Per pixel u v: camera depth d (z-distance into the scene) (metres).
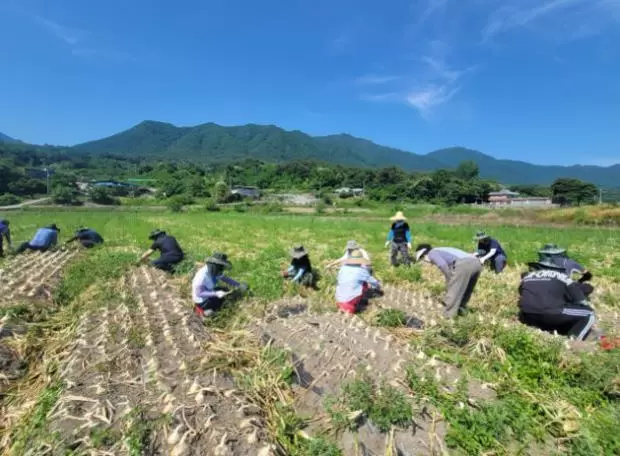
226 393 3.34
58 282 7.51
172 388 3.45
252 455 2.68
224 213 49.56
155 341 4.45
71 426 2.92
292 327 5.02
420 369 3.85
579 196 66.50
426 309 6.32
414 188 74.25
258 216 38.25
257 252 12.33
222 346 4.38
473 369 4.00
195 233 18.53
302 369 3.96
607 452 2.78
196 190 83.62
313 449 2.78
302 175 119.00
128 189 92.81
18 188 79.38
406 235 9.67
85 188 92.06
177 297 6.42
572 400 3.45
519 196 78.31
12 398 3.78
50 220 27.22
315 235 17.98
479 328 4.70
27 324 5.27
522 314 5.61
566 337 4.84
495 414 3.06
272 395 3.46
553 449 2.92
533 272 5.59
